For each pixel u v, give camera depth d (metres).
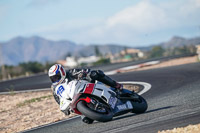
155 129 18.67
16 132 26.92
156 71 63.50
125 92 24.81
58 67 22.31
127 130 19.56
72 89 21.59
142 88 43.00
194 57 106.12
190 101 26.52
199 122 18.62
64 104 22.17
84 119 21.98
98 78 23.34
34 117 33.09
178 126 18.55
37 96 49.56
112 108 22.42
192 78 44.66
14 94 56.03
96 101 22.02
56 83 22.38
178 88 37.22
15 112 38.47
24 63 196.75
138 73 64.81
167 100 29.44
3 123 32.72
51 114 33.06
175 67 66.44
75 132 21.81
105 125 22.16
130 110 23.69
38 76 95.31
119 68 91.38
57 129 24.23
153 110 25.08
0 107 44.72
